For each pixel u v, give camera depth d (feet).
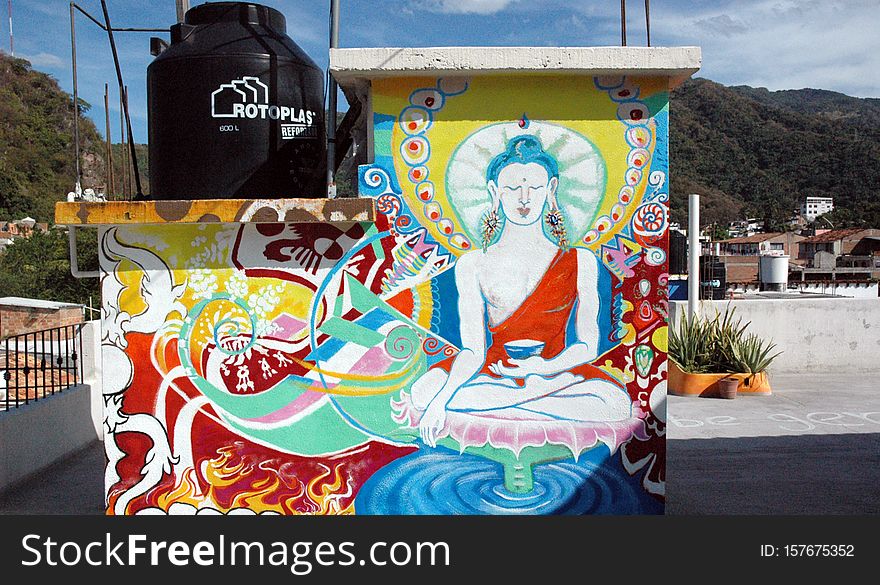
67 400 26.17
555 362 15.56
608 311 15.58
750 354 35.12
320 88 17.33
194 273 15.43
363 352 15.49
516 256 15.52
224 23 16.49
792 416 30.89
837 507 19.79
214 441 15.51
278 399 15.49
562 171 15.49
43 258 108.06
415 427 15.53
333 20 16.92
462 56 14.87
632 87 15.47
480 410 15.55
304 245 15.44
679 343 35.78
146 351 15.44
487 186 15.48
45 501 21.11
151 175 16.67
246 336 15.47
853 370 39.70
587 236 15.55
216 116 15.92
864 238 286.66
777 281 69.31
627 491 15.65
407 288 15.48
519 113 15.46
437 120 15.43
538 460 15.60
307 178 16.69
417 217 15.48
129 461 15.49
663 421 15.64
